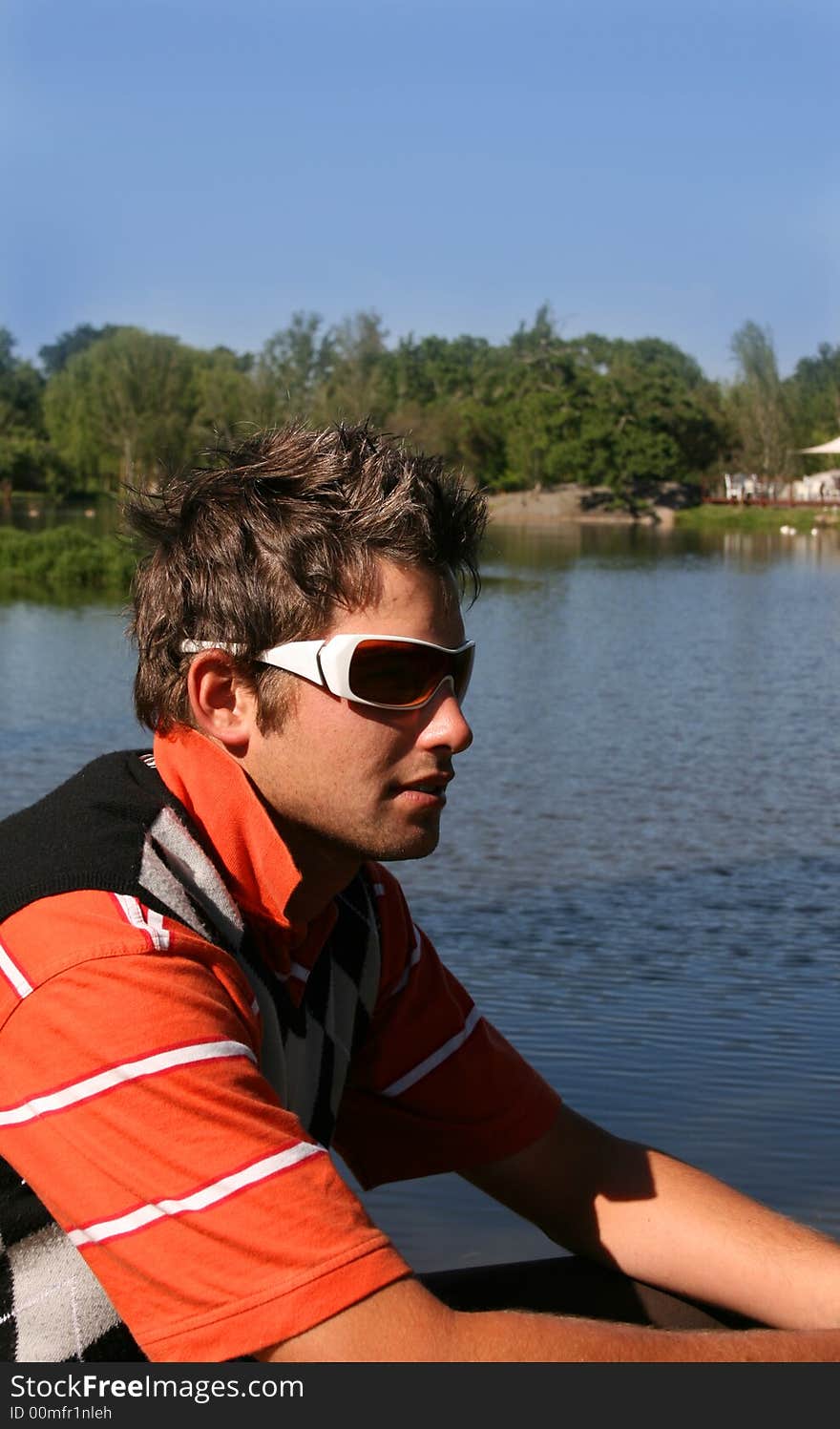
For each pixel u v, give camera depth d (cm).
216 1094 101
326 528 114
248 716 118
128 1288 101
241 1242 99
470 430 7600
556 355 7731
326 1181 103
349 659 114
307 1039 126
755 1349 113
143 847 110
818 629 2095
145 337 7000
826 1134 352
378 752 116
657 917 578
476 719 1198
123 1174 100
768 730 1149
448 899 607
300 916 123
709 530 6488
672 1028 436
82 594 2614
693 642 1891
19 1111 102
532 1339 105
